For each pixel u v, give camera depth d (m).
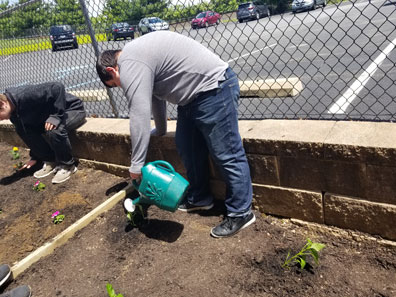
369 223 2.14
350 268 2.02
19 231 2.97
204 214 2.75
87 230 2.76
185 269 2.20
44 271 2.40
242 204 2.41
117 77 2.21
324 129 2.26
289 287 1.94
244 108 4.47
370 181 2.03
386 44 7.00
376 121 2.36
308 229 2.39
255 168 2.47
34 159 4.14
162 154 2.97
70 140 3.80
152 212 2.85
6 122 4.97
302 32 9.68
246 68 6.68
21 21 4.90
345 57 6.44
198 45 2.18
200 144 2.55
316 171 2.21
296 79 3.25
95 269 2.34
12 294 2.14
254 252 2.25
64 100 3.47
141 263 2.32
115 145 3.34
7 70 5.72
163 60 2.09
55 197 3.37
